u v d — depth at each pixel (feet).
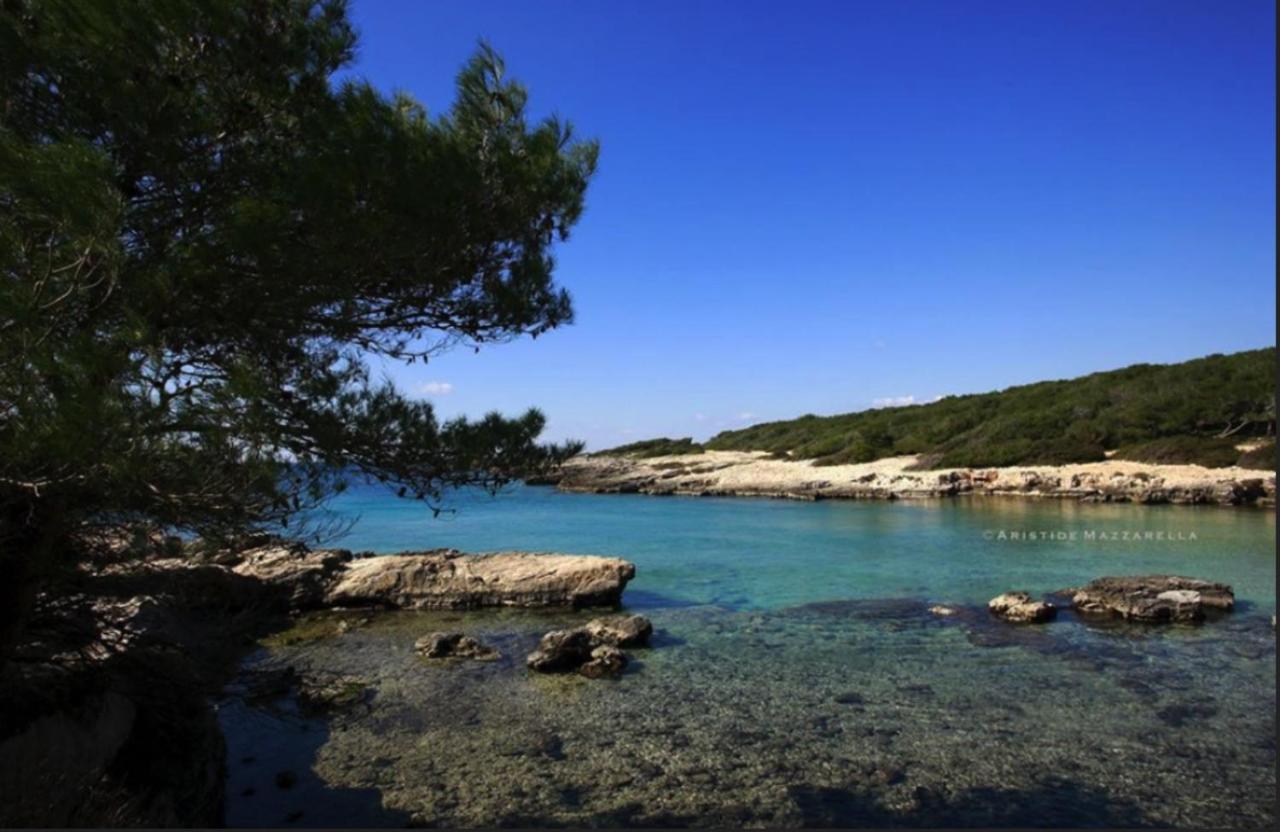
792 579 83.71
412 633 60.90
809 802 31.27
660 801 31.48
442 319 25.25
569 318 27.61
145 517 19.16
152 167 17.70
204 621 36.24
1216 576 77.97
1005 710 41.29
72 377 14.01
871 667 49.73
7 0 16.15
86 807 20.36
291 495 19.79
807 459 269.44
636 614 67.26
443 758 35.88
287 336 21.29
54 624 23.86
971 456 205.36
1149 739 37.01
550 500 216.33
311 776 34.09
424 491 23.25
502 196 24.41
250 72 18.72
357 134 20.01
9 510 18.53
